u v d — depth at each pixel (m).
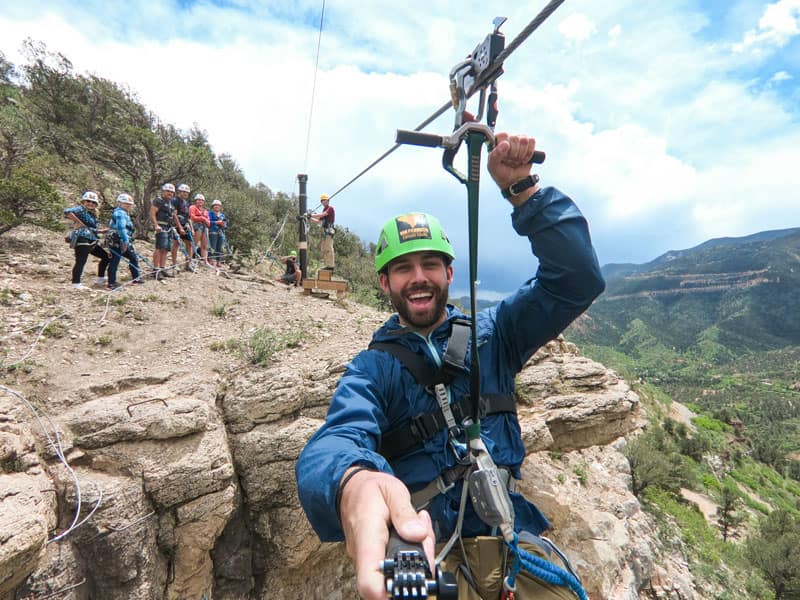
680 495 32.19
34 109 15.05
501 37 1.21
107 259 9.45
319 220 13.30
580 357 10.63
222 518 5.70
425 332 1.58
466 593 1.20
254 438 6.30
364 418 1.28
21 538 3.96
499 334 1.60
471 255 1.20
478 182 1.22
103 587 4.89
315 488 1.00
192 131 23.23
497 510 1.19
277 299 11.09
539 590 1.23
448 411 1.38
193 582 5.66
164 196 11.07
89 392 5.97
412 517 0.77
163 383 6.48
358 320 10.04
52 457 5.08
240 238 16.59
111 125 13.86
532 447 8.66
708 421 73.38
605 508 9.62
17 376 5.98
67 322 7.58
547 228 1.46
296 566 6.51
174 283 10.48
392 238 1.58
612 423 10.02
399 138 1.21
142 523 5.14
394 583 0.66
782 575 23.86
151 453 5.48
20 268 9.16
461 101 1.33
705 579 14.61
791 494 56.75
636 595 8.68
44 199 10.28
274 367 7.20
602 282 1.47
